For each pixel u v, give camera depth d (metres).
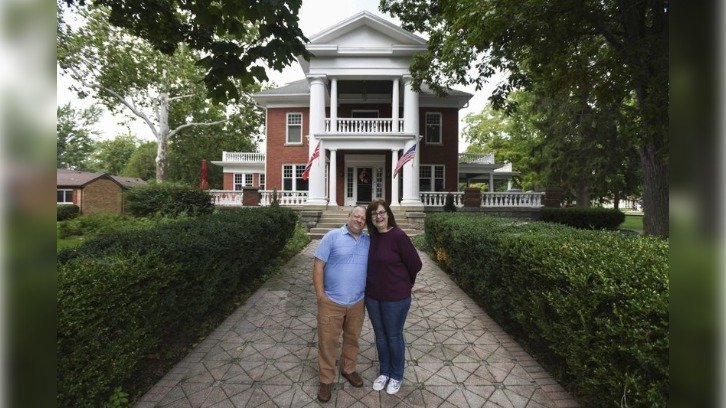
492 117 38.81
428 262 8.34
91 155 50.50
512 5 6.57
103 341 2.42
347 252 2.95
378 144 15.71
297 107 19.86
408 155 14.55
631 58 6.38
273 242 7.39
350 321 3.01
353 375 3.11
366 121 16.00
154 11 4.75
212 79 4.43
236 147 35.09
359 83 17.23
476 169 23.12
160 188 13.89
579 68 7.26
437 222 7.76
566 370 3.16
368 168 18.95
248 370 3.36
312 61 15.65
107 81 19.05
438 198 16.47
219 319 4.64
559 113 22.16
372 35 15.68
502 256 4.01
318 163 15.77
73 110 45.53
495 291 4.27
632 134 6.89
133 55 19.39
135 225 11.71
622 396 2.24
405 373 3.33
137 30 5.01
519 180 38.88
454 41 8.50
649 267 2.43
